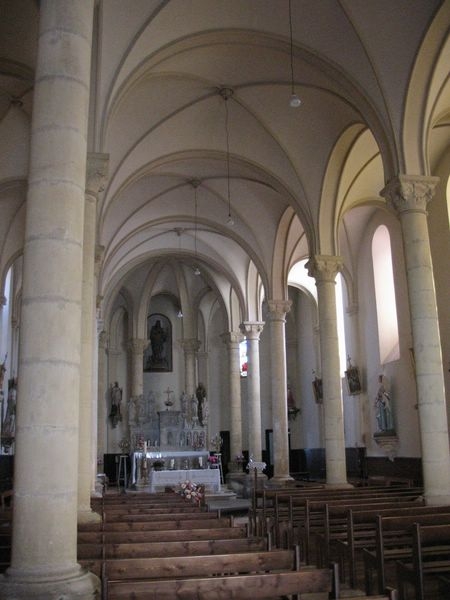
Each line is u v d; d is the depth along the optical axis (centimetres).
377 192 2130
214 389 3838
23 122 1631
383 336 2348
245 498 2502
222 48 1543
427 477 1278
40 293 669
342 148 1814
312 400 3378
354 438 2592
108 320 3434
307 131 1820
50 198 697
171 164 2127
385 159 1434
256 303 2917
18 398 651
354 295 2566
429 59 1354
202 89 1723
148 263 3528
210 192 2391
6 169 1725
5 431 2492
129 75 1372
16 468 631
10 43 1343
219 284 3272
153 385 3825
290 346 3609
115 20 1302
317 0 1352
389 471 2245
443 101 1565
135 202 2355
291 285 3241
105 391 3550
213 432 3762
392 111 1407
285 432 2325
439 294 1934
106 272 2808
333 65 1459
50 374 648
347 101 1551
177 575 591
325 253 1880
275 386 2361
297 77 1617
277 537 1193
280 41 1462
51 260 679
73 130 728
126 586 493
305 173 1891
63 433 641
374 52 1380
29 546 606
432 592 872
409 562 878
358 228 2497
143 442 3055
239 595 513
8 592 571
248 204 2381
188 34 1414
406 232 1388
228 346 3231
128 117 1747
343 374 2750
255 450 2733
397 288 2208
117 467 3428
